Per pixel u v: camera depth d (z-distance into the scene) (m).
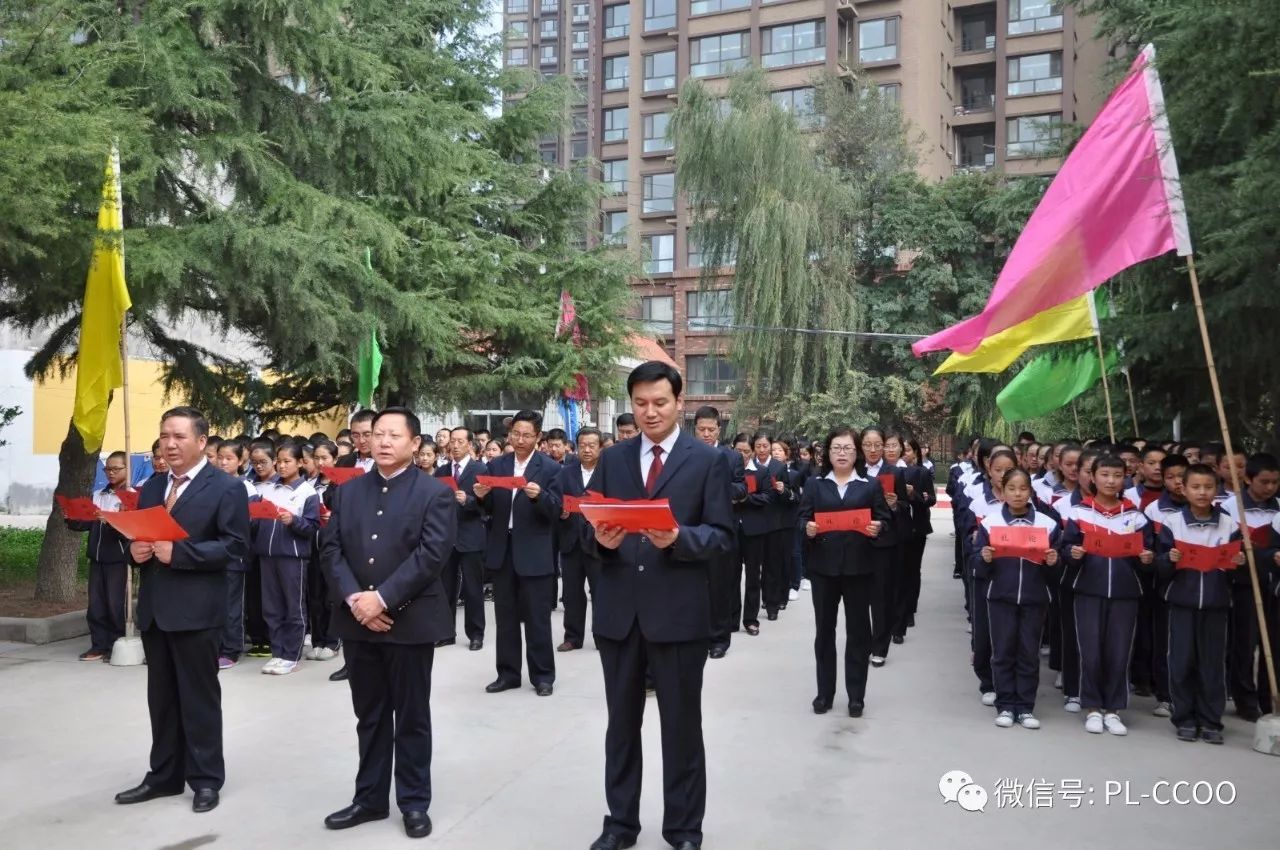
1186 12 6.72
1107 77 11.26
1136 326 8.59
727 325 29.91
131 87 9.90
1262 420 10.92
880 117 34.59
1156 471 8.16
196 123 11.20
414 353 14.76
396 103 13.05
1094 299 9.89
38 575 10.95
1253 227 6.24
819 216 29.42
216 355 13.03
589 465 9.91
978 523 7.71
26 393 23.48
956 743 6.55
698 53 47.75
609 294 19.44
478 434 14.70
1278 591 6.95
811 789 5.61
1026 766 6.07
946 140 47.03
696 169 29.27
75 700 7.44
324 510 8.98
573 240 19.97
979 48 48.22
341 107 12.20
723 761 6.12
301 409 17.69
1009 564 7.09
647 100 49.56
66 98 8.27
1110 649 6.88
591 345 19.25
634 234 38.28
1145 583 7.95
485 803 5.35
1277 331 7.82
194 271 10.70
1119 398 11.38
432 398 17.28
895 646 9.98
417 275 15.19
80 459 10.98
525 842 4.82
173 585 5.20
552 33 91.88
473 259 16.12
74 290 9.96
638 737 4.73
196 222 10.73
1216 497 7.11
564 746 6.39
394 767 5.25
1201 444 8.90
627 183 49.84
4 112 7.45
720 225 29.59
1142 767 6.07
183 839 4.86
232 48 11.11
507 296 16.84
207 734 5.29
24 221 7.57
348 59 12.34
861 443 8.87
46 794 5.46
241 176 11.23
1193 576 6.70
